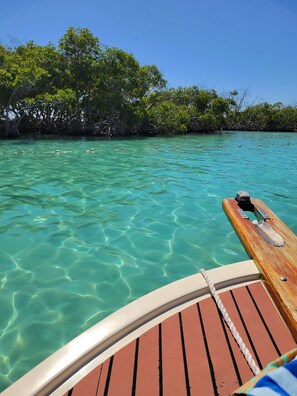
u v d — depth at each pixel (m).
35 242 5.03
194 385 1.69
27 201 7.07
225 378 1.73
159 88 33.03
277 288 2.33
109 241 5.15
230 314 2.27
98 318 3.32
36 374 1.73
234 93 46.75
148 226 5.80
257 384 1.23
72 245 4.96
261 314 2.27
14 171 10.50
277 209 6.90
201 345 1.98
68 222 5.88
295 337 2.00
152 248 4.95
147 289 3.88
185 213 6.51
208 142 24.84
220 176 10.37
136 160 13.71
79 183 8.95
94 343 1.95
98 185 8.75
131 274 4.20
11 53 22.73
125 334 2.08
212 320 2.20
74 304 3.54
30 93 23.55
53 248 4.85
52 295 3.70
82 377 1.74
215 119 37.81
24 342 2.96
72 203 7.02
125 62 25.52
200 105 40.22
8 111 22.39
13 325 3.18
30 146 18.30
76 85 25.47
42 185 8.61
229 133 39.94
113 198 7.48
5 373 2.61
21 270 4.21
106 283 3.98
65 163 12.47
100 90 25.88
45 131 26.95
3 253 4.64
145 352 1.92
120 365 1.82
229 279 2.63
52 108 24.25
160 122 30.42
